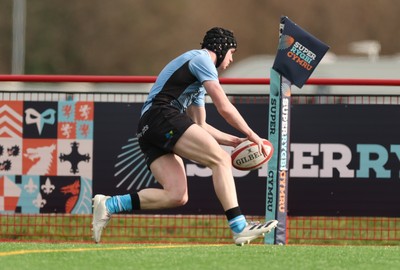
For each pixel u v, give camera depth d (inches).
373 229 1402.6
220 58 1024.2
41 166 1338.6
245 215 1316.4
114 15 4640.8
